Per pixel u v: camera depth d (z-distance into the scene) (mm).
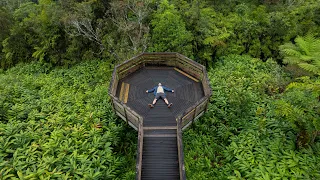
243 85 12625
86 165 8562
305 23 15953
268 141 9445
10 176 7797
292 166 8398
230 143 9992
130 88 10984
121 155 9914
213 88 12430
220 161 9508
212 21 16109
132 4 14984
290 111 8461
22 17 18000
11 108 11180
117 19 15266
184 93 10703
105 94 12453
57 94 13367
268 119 10406
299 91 9086
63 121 10438
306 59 8836
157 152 8367
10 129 9594
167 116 9555
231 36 16156
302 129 8633
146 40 14844
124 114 9477
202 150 9938
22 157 8477
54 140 9305
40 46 18000
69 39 16906
